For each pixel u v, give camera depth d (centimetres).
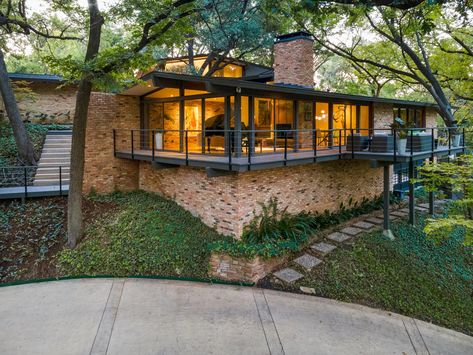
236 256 734
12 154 1187
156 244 807
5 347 456
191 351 467
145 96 1168
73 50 2453
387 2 562
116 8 780
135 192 1155
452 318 664
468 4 651
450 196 1378
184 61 1823
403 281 754
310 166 1029
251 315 582
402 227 1045
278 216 919
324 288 701
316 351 489
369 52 1733
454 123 1402
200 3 1152
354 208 1212
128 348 465
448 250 955
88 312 561
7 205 930
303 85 1305
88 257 761
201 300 629
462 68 1466
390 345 529
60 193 984
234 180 804
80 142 815
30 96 1474
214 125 951
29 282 689
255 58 2253
